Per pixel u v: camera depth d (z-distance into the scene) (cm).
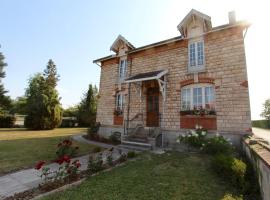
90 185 500
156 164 704
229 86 993
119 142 1277
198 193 455
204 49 1109
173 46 1257
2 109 3052
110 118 1538
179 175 580
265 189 371
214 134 991
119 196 435
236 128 941
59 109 2683
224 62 1029
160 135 1157
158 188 482
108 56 1641
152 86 1298
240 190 473
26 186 516
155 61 1329
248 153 666
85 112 3297
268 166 325
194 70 1134
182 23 1162
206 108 1045
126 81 1230
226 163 556
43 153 912
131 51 1459
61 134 1866
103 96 1641
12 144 1167
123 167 674
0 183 538
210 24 1088
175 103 1171
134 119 1360
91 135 1517
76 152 895
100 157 684
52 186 498
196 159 766
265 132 2034
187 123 1099
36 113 2455
